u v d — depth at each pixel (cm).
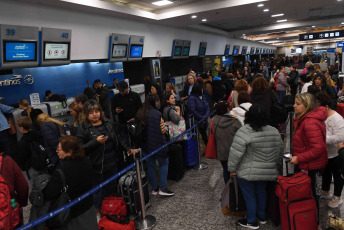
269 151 268
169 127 412
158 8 916
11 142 561
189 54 1434
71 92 860
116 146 325
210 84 729
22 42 594
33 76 746
